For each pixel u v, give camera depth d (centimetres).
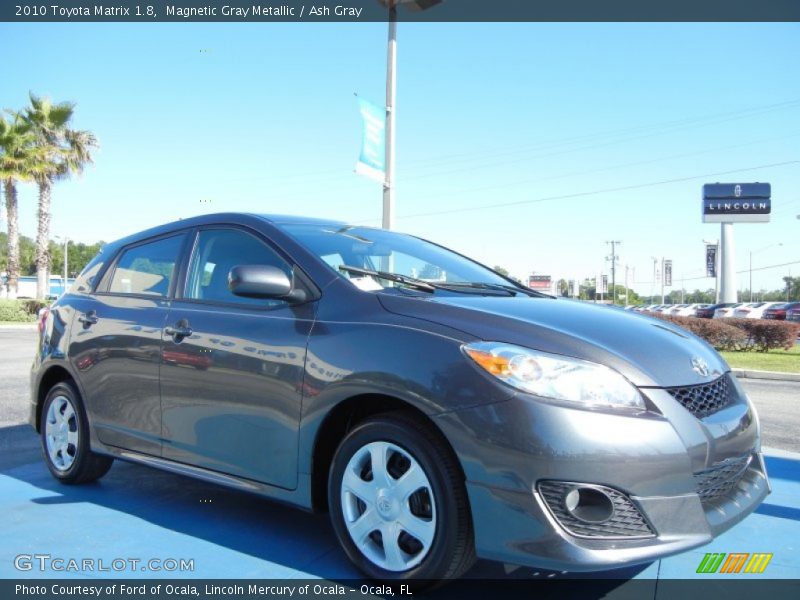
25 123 3128
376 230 425
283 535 348
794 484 454
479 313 288
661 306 5269
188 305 372
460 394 260
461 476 264
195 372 349
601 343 277
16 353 1370
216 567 308
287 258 346
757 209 3981
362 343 291
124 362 389
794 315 3534
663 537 250
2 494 416
